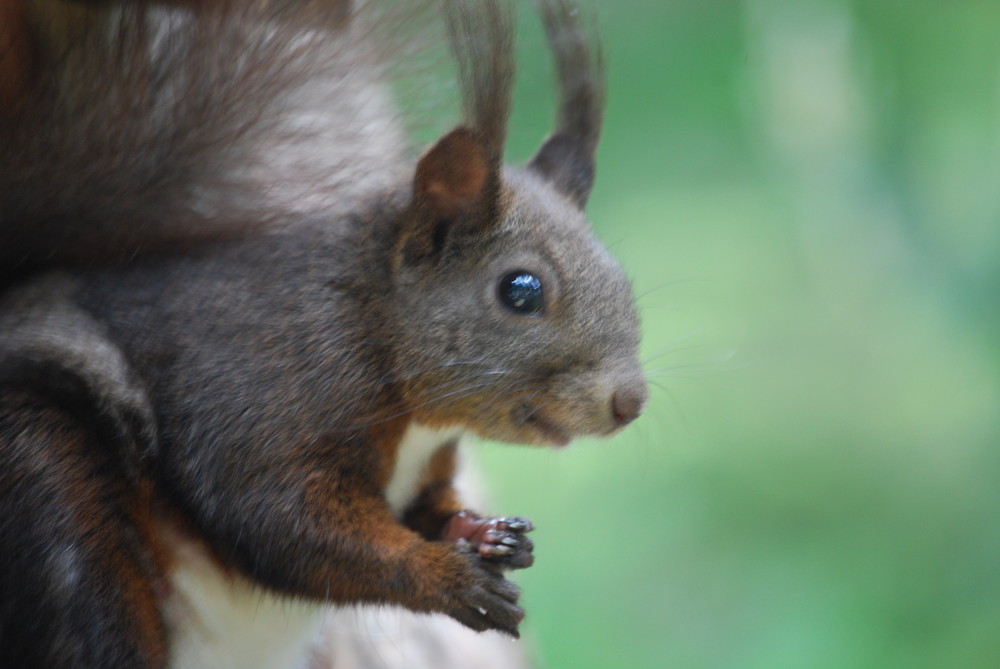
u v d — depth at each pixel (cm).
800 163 288
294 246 171
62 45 170
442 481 173
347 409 170
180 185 171
